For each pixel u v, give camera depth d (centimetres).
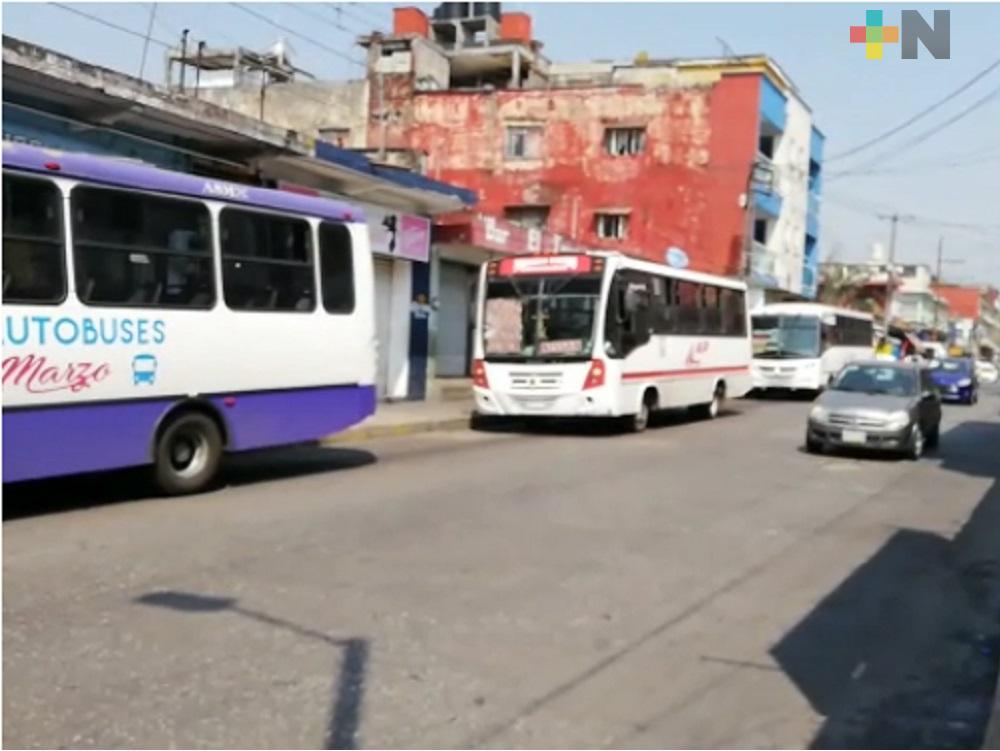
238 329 1023
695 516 995
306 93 4219
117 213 900
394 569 725
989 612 696
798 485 1245
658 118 4016
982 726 482
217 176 1588
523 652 556
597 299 1698
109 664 510
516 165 4103
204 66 3916
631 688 512
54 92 1242
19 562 708
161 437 956
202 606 614
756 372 3200
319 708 464
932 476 1397
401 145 4162
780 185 4484
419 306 2158
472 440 1623
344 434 1527
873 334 4047
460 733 445
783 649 590
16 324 817
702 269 3978
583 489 1128
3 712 447
